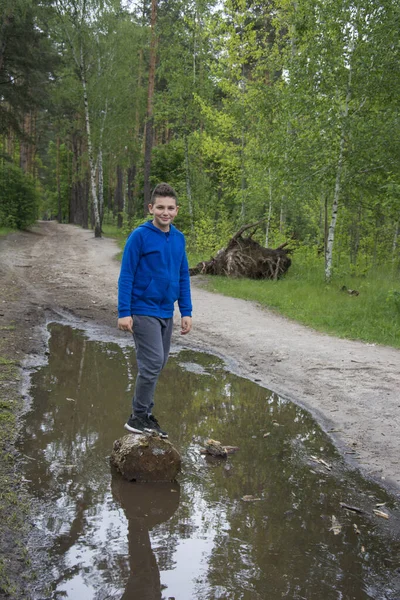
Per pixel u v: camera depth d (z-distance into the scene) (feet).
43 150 215.51
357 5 40.04
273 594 8.00
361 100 42.47
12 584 7.79
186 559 8.82
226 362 23.13
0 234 89.66
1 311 30.37
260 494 11.40
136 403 13.28
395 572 8.72
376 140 40.40
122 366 21.70
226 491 11.48
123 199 165.58
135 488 11.41
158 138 128.67
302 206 61.11
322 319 31.40
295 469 12.80
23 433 13.99
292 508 10.81
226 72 58.13
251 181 58.29
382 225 61.16
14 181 106.01
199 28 66.59
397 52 39.88
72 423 14.94
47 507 10.25
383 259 62.18
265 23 60.80
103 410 16.17
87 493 10.98
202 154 73.61
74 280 46.14
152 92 74.95
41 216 265.34
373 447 14.23
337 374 20.92
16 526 9.42
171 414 16.46
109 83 102.42
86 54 100.68
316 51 41.47
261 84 51.88
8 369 19.57
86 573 8.26
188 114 70.03
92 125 107.55
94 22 96.78
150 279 12.51
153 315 12.62
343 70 41.39
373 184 43.37
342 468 12.96
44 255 66.39
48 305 34.37
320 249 57.93
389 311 32.40
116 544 9.15
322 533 9.87
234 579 8.32
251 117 57.47
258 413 16.83
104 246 86.84
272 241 63.93
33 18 86.07
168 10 102.32
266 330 29.12
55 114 112.27
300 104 42.34
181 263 13.15
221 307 35.91
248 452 13.76
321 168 43.55
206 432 15.06
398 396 18.19
